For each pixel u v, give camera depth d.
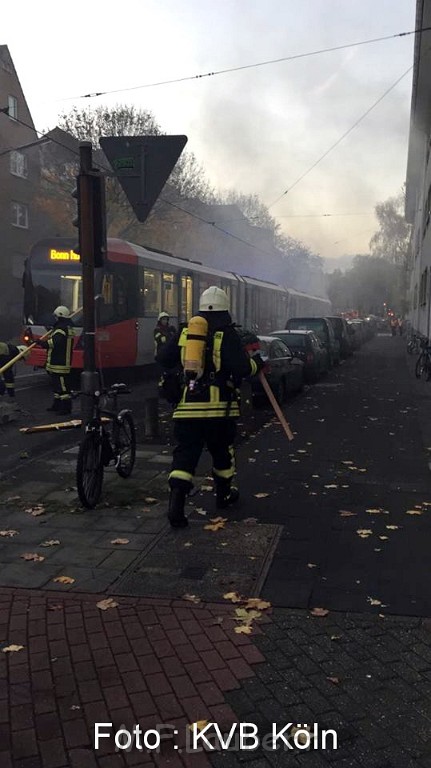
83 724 2.87
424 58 19.81
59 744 2.74
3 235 34.56
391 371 21.22
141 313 16.36
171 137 6.16
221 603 3.97
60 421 10.66
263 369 5.53
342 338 26.39
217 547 4.86
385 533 5.21
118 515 5.59
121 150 6.20
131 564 4.54
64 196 35.06
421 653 3.44
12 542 4.98
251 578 4.32
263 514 5.68
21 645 3.49
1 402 10.72
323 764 2.64
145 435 9.08
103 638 3.57
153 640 3.55
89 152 6.14
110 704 3.00
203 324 5.21
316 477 6.92
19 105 35.94
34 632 3.63
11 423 10.41
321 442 8.85
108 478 6.80
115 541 4.95
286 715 2.93
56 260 15.22
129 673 3.24
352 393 14.82
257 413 11.65
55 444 8.77
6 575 4.37
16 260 35.97
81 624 3.72
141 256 16.44
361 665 3.32
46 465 7.39
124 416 6.64
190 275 20.06
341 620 3.78
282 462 7.62
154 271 17.23
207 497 6.16
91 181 6.18
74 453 8.03
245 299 26.88
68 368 11.43
